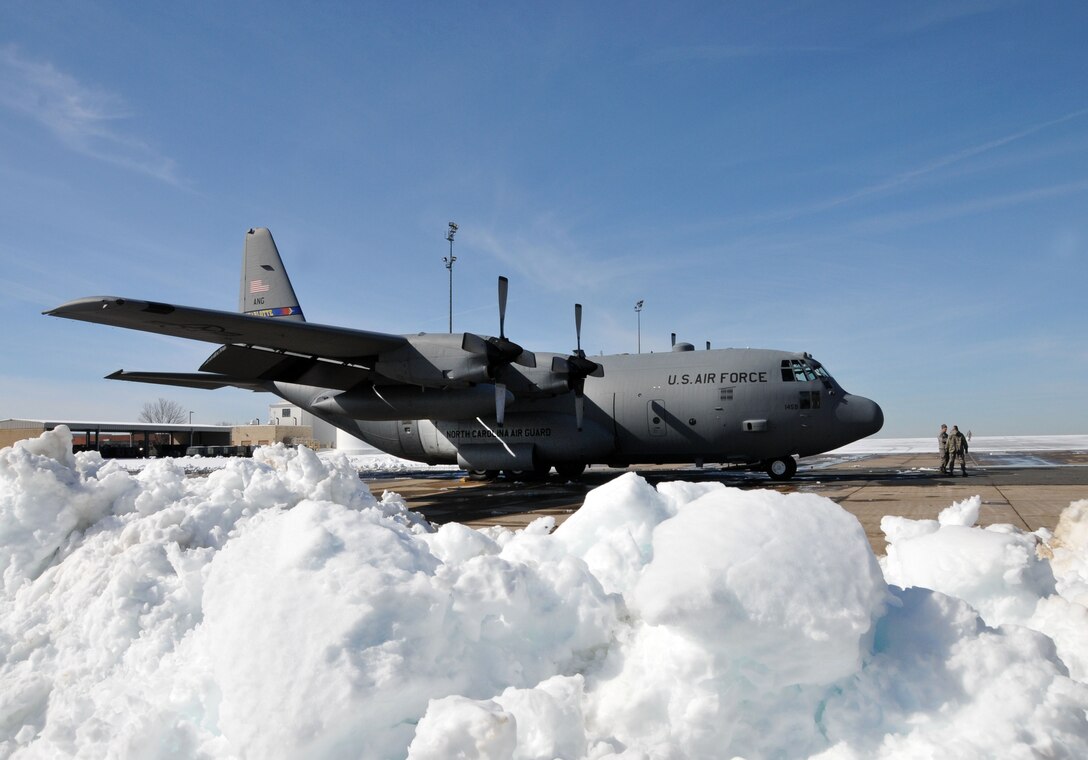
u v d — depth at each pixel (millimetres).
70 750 2213
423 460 18719
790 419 15898
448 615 2332
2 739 2477
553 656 2523
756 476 19047
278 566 2240
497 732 1749
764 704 2172
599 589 2711
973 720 2039
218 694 2219
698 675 2172
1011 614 2875
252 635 2043
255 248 20109
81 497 4062
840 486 15023
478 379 14633
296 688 1906
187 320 12250
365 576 2180
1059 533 4109
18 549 3783
